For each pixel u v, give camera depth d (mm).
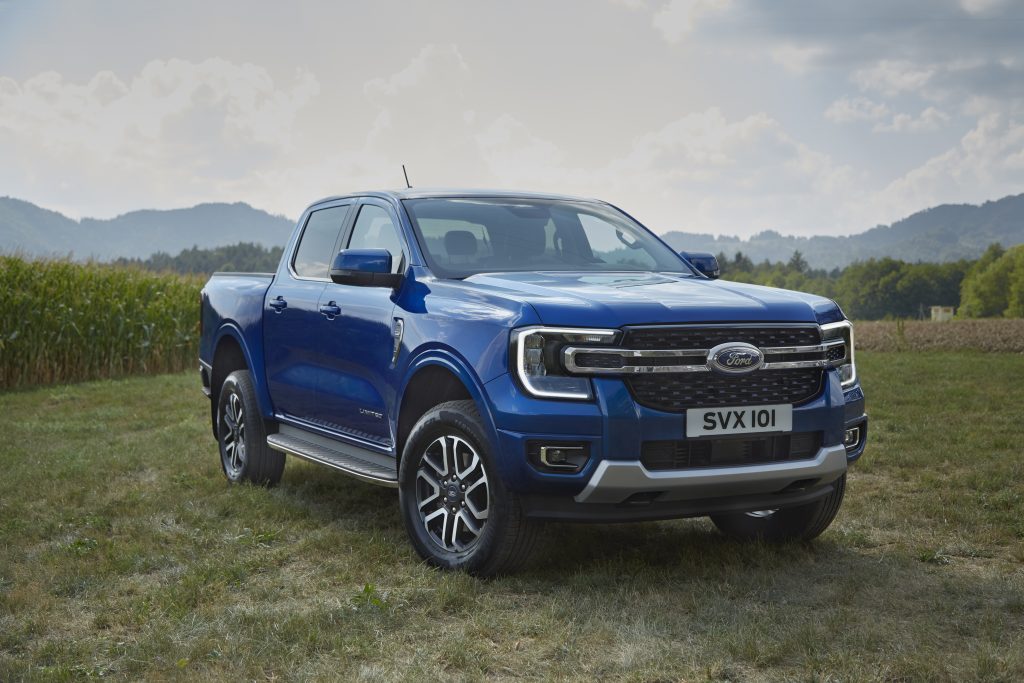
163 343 17219
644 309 4098
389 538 5230
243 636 3695
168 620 3904
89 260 18094
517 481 4059
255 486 6551
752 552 4828
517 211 5520
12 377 14961
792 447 4270
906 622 3785
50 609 4125
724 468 4090
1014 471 6723
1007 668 3217
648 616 3883
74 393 13266
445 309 4555
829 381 4371
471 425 4281
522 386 4043
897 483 6594
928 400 10828
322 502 6234
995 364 16203
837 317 4566
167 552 5008
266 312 6297
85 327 15680
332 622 3818
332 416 5547
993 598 4047
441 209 5367
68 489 6605
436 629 3797
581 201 5980
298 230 6516
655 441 4000
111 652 3580
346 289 5469
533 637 3691
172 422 10281
